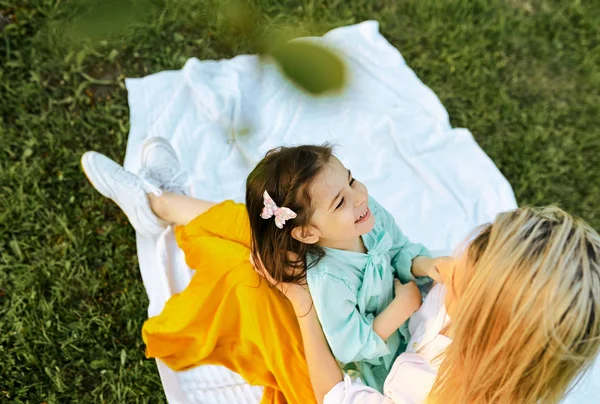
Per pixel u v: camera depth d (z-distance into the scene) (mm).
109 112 2457
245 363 1854
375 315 1758
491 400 1381
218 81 2459
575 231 1313
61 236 2221
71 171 2322
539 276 1264
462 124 2670
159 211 2088
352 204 1514
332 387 1604
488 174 2377
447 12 2898
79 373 2006
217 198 2268
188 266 2027
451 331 1455
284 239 1533
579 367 1332
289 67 1318
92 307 2105
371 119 2457
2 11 2549
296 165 1462
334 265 1599
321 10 2779
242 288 1722
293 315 1721
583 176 2617
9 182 2273
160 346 1852
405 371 1583
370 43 2656
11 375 1959
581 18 2998
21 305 2070
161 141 2193
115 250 2221
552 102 2785
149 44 2598
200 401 1869
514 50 2881
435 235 2256
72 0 2502
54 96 2447
